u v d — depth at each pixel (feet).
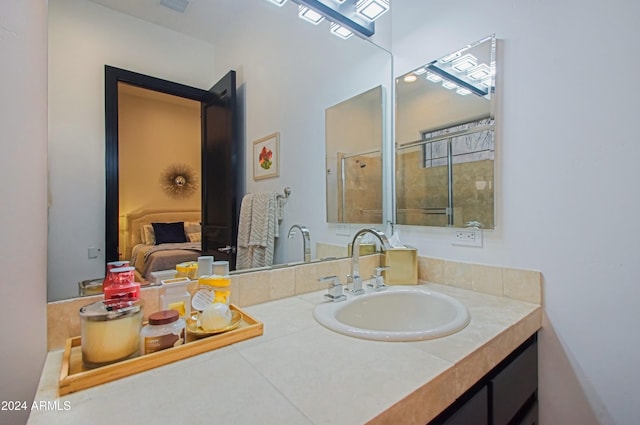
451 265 4.33
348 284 4.14
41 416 1.64
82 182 2.80
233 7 3.95
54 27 2.65
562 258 3.36
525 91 3.63
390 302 3.98
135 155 3.19
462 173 4.22
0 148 2.27
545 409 3.47
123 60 3.14
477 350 2.42
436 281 4.51
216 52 3.84
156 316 2.36
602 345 3.11
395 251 4.52
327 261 4.44
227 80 3.92
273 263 4.18
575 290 3.28
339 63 4.90
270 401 1.75
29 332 2.36
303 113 4.60
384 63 5.21
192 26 3.66
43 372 2.10
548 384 3.45
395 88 5.16
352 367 2.14
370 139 5.20
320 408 1.68
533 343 3.45
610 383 3.06
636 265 2.91
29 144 2.41
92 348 2.05
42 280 2.43
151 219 3.25
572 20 3.28
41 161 2.47
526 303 3.55
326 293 4.07
